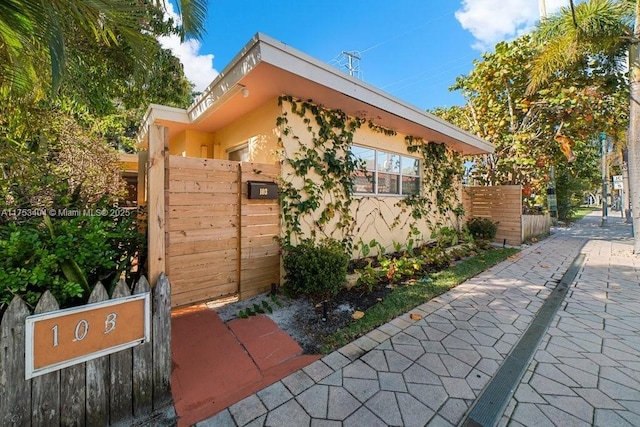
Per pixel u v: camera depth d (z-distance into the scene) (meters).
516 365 2.09
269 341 2.40
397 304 3.20
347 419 1.58
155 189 1.72
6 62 2.20
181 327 2.59
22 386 1.25
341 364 2.10
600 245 7.28
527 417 1.60
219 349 2.27
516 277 4.38
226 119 4.86
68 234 1.61
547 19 6.30
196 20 2.46
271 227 3.56
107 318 1.47
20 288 1.29
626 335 2.54
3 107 3.05
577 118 7.01
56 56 1.54
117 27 2.15
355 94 3.85
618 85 6.74
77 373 1.39
